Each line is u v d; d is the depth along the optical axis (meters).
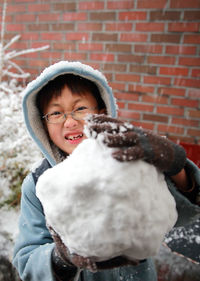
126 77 1.82
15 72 2.12
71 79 0.69
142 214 0.38
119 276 0.68
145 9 1.61
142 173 0.39
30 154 1.40
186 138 1.79
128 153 0.38
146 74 1.76
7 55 1.77
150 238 0.39
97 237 0.37
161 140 0.41
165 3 1.56
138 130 0.41
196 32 1.55
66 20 1.84
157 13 1.60
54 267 0.54
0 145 1.30
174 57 1.65
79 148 0.43
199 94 1.67
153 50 1.69
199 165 1.69
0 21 2.05
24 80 2.05
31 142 1.40
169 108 1.78
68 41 1.89
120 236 0.37
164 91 1.75
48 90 0.69
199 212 0.49
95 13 1.74
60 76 0.71
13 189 1.37
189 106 1.72
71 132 0.67
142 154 0.38
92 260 0.40
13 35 2.04
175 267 1.13
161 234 0.40
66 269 0.54
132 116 1.90
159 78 1.73
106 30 1.75
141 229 0.38
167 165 0.41
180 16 1.55
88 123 0.42
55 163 0.74
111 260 0.41
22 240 0.67
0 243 1.14
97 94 0.76
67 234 0.40
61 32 1.88
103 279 0.67
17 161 1.34
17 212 1.33
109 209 0.37
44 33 1.94
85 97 0.70
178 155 0.42
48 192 0.41
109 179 0.37
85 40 1.83
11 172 1.38
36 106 0.76
